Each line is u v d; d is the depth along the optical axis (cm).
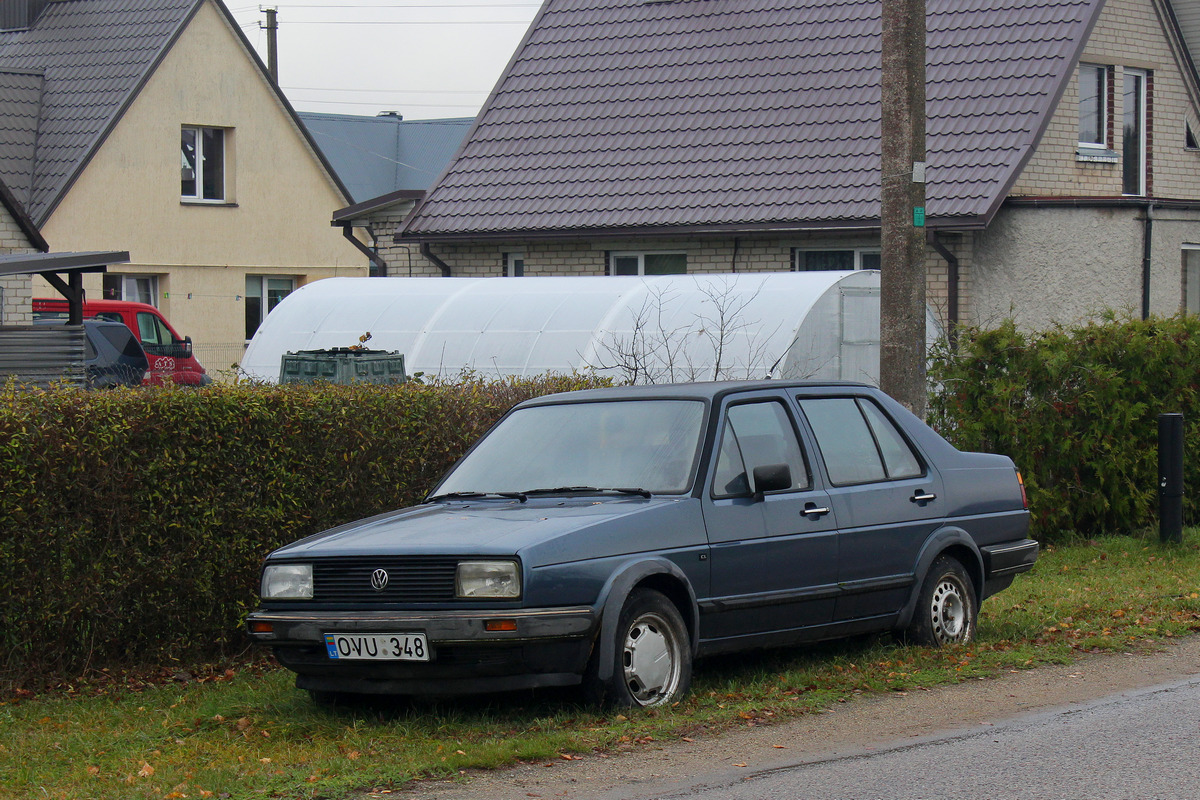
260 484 913
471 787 623
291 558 745
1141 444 1472
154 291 3512
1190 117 2423
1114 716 743
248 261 3634
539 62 2664
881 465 891
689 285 1753
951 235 2066
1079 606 1076
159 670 882
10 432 817
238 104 3606
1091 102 2264
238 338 3622
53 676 851
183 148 3566
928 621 900
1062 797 598
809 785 619
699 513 771
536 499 796
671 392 840
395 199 2552
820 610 832
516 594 695
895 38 1122
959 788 612
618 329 1703
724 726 721
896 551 875
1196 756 662
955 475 931
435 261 2517
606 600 716
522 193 2434
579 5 2734
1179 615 1034
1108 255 2094
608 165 2400
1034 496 1388
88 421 842
